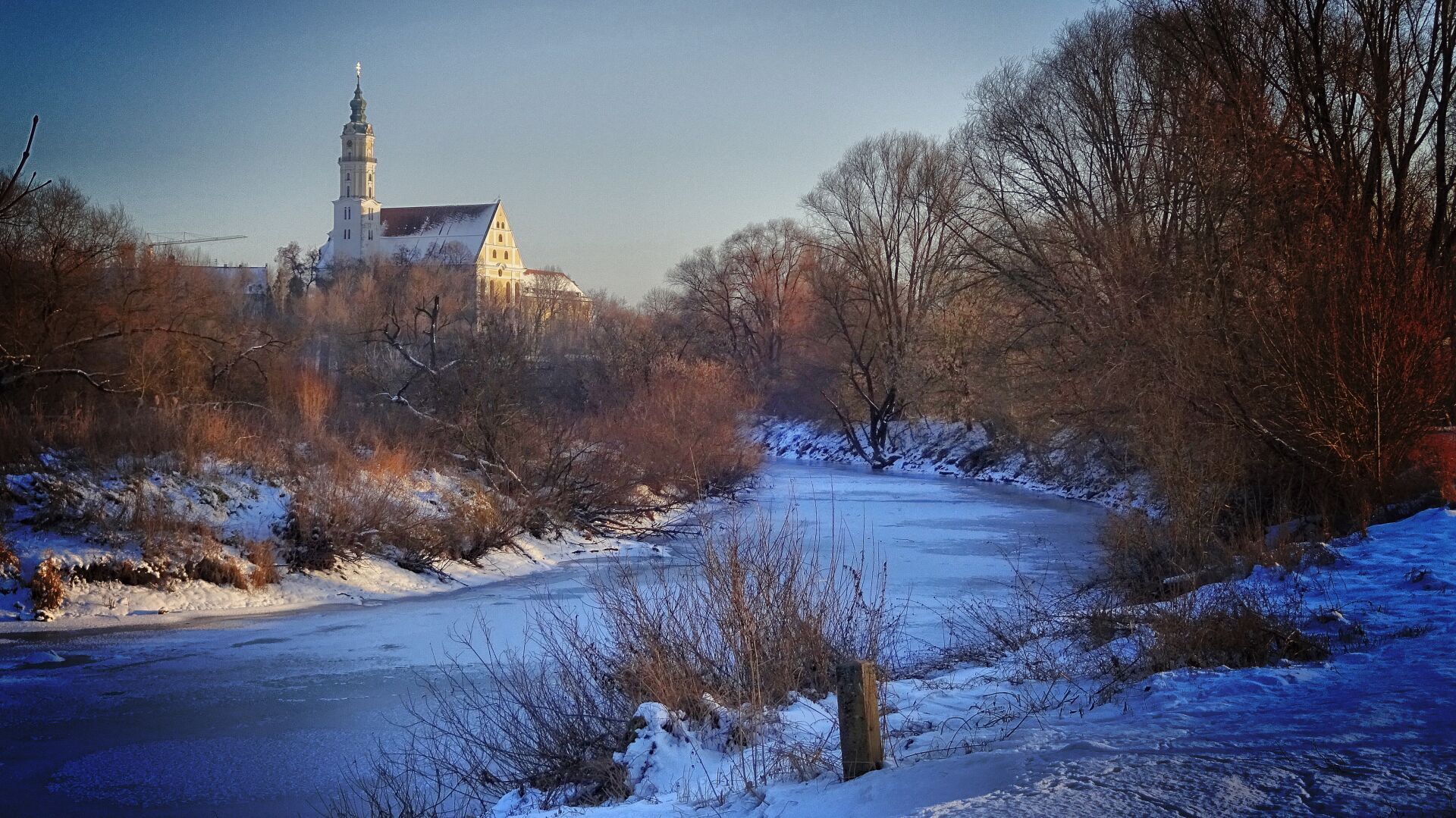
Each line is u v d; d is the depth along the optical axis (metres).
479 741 10.55
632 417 35.84
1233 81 27.39
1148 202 32.31
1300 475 20.84
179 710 13.70
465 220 159.38
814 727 9.21
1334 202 23.28
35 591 18.78
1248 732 7.01
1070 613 14.43
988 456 50.53
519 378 32.34
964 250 41.94
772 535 13.55
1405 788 5.43
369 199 164.62
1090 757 6.62
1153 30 31.55
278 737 12.59
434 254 150.50
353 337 36.78
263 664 16.06
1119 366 29.23
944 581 21.53
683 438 35.03
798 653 10.69
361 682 15.02
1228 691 8.70
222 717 13.40
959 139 42.56
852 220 59.50
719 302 77.06
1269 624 10.69
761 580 10.97
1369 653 9.69
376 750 12.05
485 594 22.02
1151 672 10.19
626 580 13.73
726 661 10.55
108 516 20.80
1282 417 20.42
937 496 40.94
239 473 23.89
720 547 12.16
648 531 30.02
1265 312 22.30
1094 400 32.22
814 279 63.69
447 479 27.58
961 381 51.16
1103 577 19.42
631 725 9.16
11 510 19.98
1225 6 27.64
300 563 22.08
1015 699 9.88
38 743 12.50
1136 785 5.80
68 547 19.83
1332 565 14.87
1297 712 7.58
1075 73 36.88
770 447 67.12
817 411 66.19
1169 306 27.14
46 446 22.28
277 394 31.88
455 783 10.60
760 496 39.16
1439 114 25.27
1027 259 38.97
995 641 14.59
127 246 31.94
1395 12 25.80
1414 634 10.32
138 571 19.92
